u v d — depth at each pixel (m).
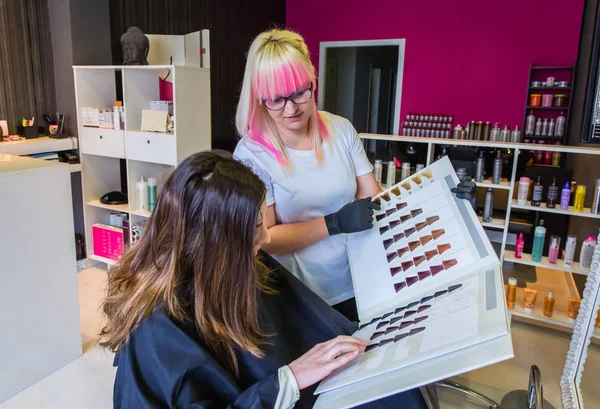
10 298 1.95
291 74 1.08
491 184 2.87
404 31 5.29
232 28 5.03
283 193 1.27
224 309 0.80
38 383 2.11
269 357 0.90
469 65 5.03
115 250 3.43
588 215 2.61
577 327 1.43
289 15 5.92
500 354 0.62
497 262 0.91
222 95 5.04
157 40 3.46
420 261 1.03
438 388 2.09
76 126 3.44
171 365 0.75
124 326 0.80
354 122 6.03
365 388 0.71
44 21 3.36
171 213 0.80
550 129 4.62
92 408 1.96
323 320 1.04
